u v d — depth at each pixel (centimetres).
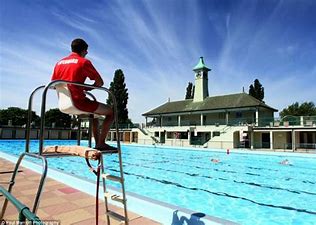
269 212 696
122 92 5650
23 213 150
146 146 3447
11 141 3719
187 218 411
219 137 3238
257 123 3244
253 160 2019
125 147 3397
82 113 277
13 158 1261
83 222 419
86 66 264
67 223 414
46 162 201
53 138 4694
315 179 1232
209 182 1128
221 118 4003
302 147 3080
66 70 262
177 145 3666
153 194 899
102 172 337
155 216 456
